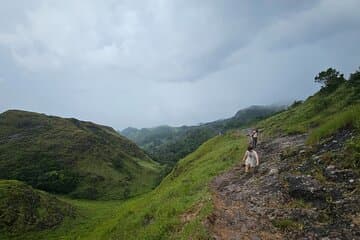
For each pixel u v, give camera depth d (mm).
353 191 12180
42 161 116125
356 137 16328
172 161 163125
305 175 14906
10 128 141000
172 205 16688
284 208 12617
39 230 57625
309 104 41906
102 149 136875
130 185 116875
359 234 9750
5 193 62969
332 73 41812
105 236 24781
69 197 99688
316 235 10289
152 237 13781
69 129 148500
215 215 12836
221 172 22719
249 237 10938
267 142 29125
